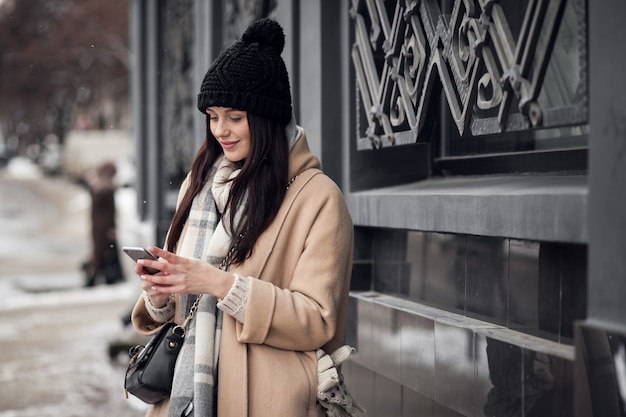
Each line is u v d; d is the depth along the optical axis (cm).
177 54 901
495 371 310
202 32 743
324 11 463
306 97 486
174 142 922
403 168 451
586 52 266
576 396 254
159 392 290
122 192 3281
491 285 339
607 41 249
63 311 1223
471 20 325
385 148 450
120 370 839
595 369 247
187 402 277
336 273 285
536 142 345
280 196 285
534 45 290
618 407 238
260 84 281
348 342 453
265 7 585
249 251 283
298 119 505
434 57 359
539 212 283
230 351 279
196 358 276
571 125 278
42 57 5516
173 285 269
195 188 295
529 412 290
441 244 383
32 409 693
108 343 904
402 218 394
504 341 303
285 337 278
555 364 277
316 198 288
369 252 460
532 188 305
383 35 420
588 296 256
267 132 285
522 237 293
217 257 284
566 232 269
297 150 294
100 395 740
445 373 347
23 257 1986
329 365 286
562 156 323
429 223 367
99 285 1509
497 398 309
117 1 5347
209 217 289
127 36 5406
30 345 972
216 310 286
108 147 4512
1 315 1191
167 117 959
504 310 329
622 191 242
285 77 289
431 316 362
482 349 319
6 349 951
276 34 288
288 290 281
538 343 294
